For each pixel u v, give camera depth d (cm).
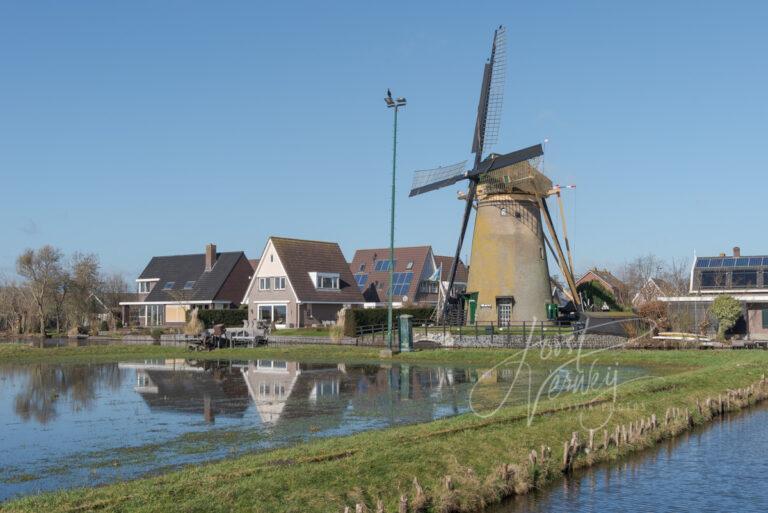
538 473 1554
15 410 2364
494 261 5450
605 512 1374
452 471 1430
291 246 7381
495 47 5628
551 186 5503
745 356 3656
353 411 2238
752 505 1421
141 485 1226
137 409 2353
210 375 3491
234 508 1125
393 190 4153
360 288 8506
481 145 5600
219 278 8406
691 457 1811
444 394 2631
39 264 8594
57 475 1441
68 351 4997
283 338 5803
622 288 8156
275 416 2161
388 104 4059
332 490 1241
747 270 5856
